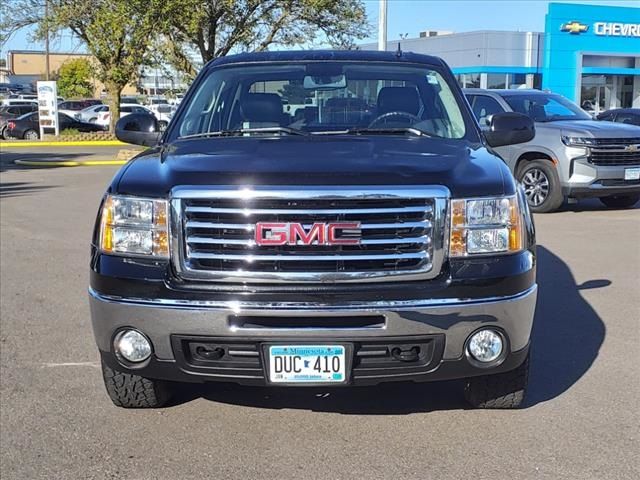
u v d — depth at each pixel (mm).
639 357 5164
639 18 39156
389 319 3459
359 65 5199
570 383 4707
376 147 4145
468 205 3578
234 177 3559
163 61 26109
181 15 23703
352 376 3551
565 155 11039
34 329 5891
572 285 7121
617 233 9812
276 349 3502
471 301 3520
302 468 3672
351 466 3686
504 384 4086
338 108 4914
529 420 4180
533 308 3738
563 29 37562
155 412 4336
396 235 3523
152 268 3592
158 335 3555
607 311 6258
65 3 26625
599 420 4168
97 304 3668
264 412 4340
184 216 3555
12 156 24969
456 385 4707
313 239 3467
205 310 3473
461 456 3771
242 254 3512
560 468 3631
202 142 4422
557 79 37938
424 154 3986
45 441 3967
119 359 3693
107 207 3734
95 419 4238
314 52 5379
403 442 3938
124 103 44531
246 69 5215
